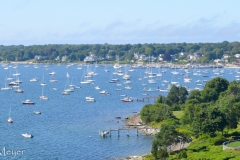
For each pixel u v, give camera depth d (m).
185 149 197.00
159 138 195.12
